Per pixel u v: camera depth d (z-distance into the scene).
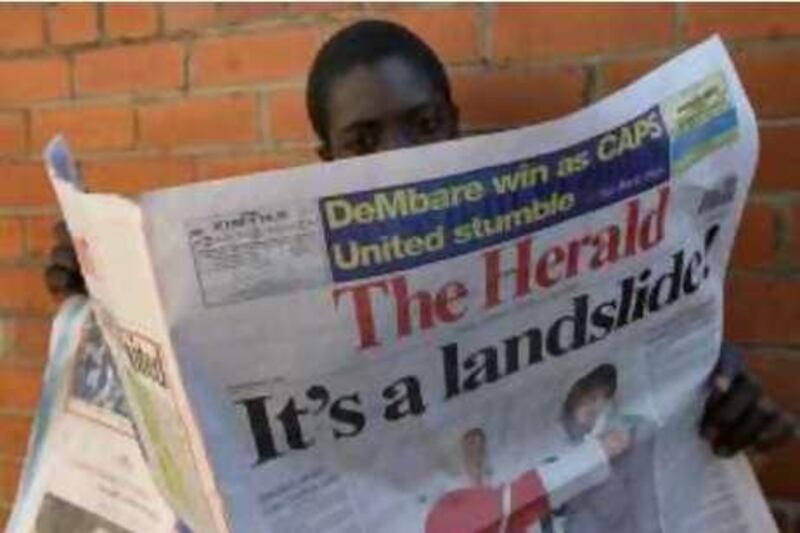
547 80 1.09
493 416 0.76
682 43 1.03
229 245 0.64
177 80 1.29
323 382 0.69
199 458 0.68
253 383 0.67
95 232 0.66
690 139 0.75
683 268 0.78
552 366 0.76
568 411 0.79
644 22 1.04
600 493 0.81
